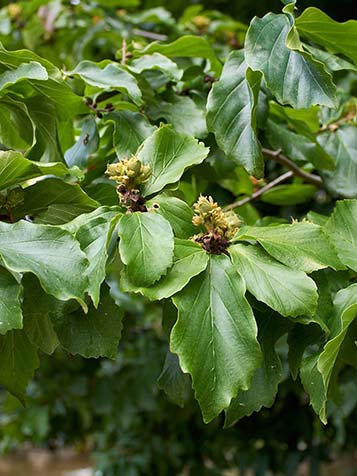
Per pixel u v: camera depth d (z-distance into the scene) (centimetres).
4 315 44
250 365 45
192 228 51
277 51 56
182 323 45
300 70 55
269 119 76
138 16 135
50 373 152
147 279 46
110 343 53
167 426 157
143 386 143
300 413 141
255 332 45
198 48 77
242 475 147
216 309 46
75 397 153
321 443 142
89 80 63
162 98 73
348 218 56
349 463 192
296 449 143
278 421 143
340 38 58
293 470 142
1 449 165
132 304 131
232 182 88
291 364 53
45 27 131
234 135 61
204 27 135
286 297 46
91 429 166
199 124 70
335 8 163
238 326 45
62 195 56
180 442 154
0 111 66
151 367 144
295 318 47
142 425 158
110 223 49
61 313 51
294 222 55
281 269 48
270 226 52
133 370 146
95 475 157
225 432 146
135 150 65
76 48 131
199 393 44
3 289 45
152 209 51
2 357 56
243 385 44
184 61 86
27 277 49
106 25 129
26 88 61
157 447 154
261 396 52
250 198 89
